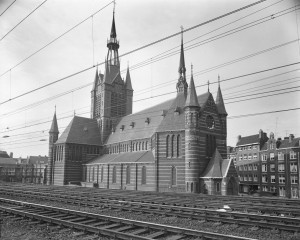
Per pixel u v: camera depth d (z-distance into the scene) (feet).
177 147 201.26
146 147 244.22
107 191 157.89
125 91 331.57
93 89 336.08
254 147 317.01
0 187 181.47
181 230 51.13
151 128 245.65
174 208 79.41
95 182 272.10
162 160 206.28
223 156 208.23
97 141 307.37
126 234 48.01
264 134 315.17
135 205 89.51
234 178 182.60
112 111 317.83
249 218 66.80
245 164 325.83
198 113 194.39
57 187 195.83
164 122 213.87
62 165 288.10
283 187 278.46
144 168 224.33
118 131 293.02
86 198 106.32
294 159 270.67
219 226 60.64
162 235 51.39
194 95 194.49
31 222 61.87
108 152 295.48
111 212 79.10
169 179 200.44
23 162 515.09
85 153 298.15
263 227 58.23
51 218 60.70
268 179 294.66
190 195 132.98
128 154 258.37
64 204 96.78
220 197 122.01
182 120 203.31
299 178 263.08
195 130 190.19
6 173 477.36
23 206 86.17
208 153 198.80
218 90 222.69
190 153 188.44
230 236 45.98
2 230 56.39
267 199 114.01
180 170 195.83
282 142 290.35
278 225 56.44
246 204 91.81
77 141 293.64
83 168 293.84
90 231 53.16
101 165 270.05
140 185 222.89
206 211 73.05
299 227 53.98
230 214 69.31
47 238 50.39
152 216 72.18
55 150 303.68
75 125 303.68
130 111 333.21
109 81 319.47
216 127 207.31
